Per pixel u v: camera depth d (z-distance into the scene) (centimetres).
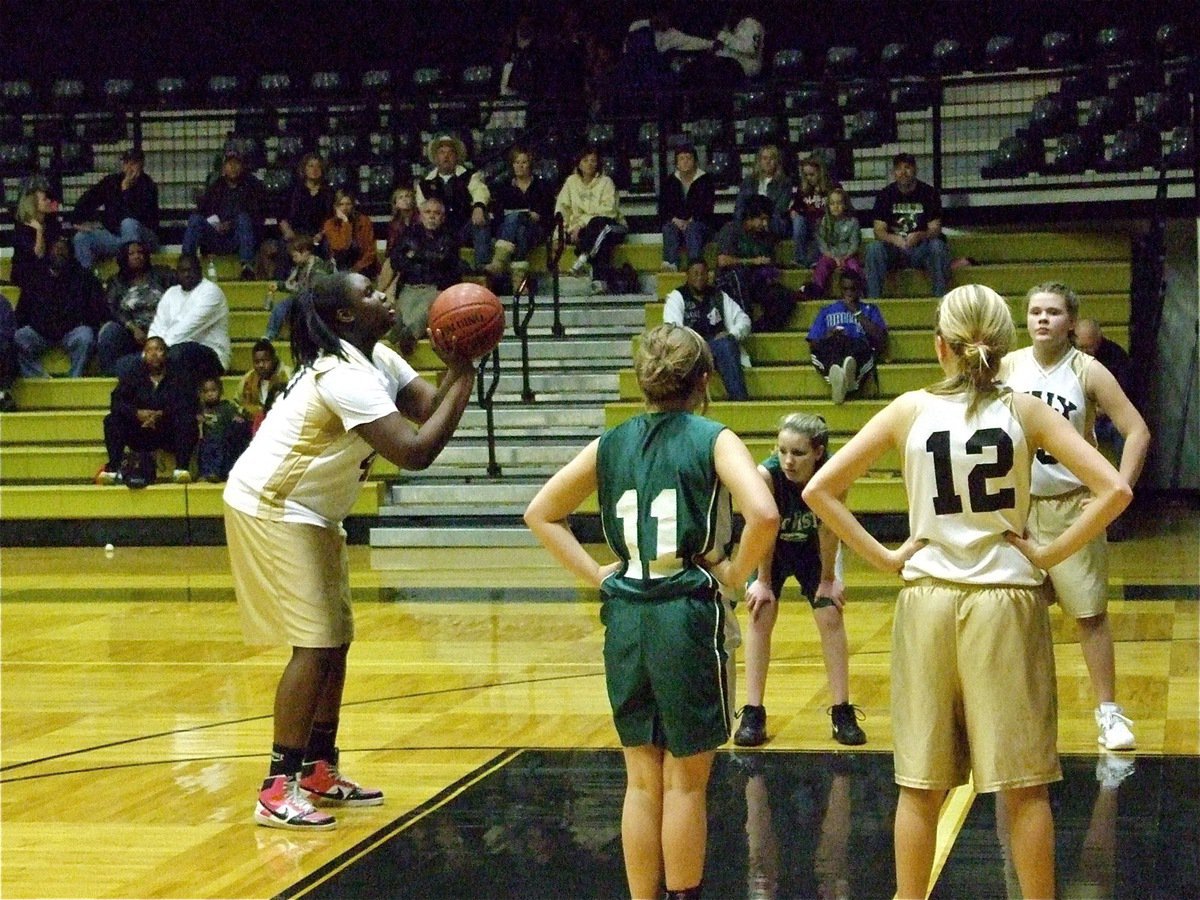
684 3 2033
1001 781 404
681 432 427
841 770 636
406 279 1577
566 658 901
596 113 1894
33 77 2120
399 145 1875
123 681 865
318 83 2028
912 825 420
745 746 679
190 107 1958
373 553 1385
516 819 578
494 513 1459
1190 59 1570
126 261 1656
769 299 1555
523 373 1541
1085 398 639
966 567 413
